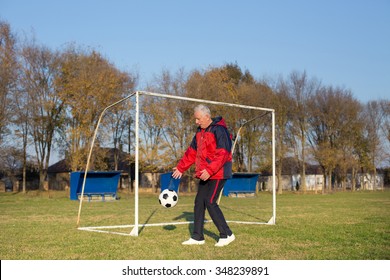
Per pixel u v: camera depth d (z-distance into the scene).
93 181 22.42
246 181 28.20
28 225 8.49
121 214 11.76
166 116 29.58
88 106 29.62
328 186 44.03
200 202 5.76
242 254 4.96
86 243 5.85
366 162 46.91
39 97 31.59
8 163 34.72
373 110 47.28
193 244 5.69
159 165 30.39
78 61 31.50
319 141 42.16
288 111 39.03
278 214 11.30
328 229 7.38
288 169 49.28
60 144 34.28
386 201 20.55
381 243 5.76
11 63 29.41
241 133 33.66
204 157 5.86
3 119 28.38
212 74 34.44
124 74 32.53
